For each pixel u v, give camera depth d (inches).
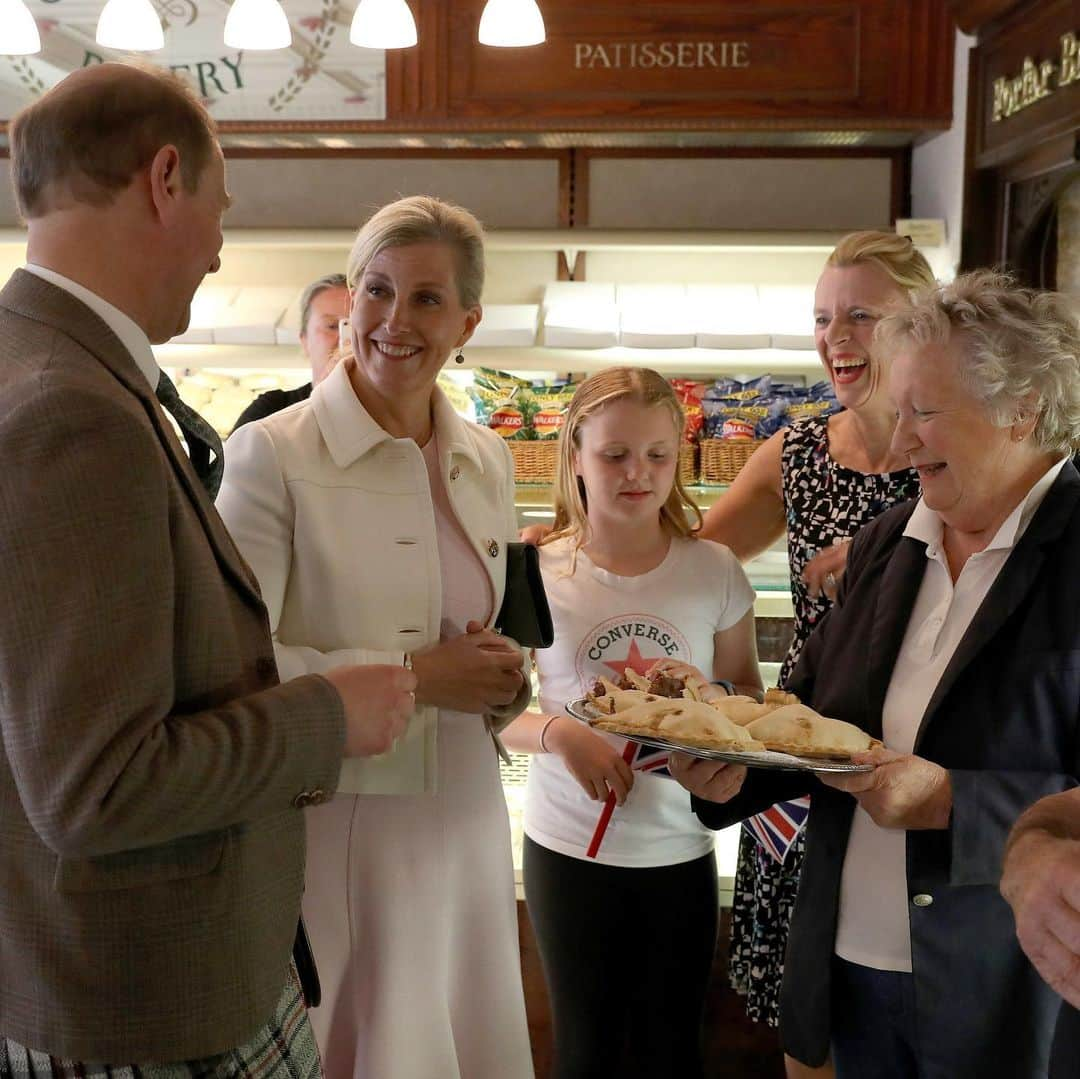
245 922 48.7
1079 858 37.4
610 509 81.6
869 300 81.0
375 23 102.9
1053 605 56.3
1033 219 109.7
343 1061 69.6
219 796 44.6
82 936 45.3
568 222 138.9
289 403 108.2
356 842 68.1
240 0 103.9
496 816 73.7
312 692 48.8
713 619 84.1
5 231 129.0
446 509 71.7
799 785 66.0
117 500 42.0
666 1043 82.2
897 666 61.6
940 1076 58.3
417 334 67.2
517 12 100.2
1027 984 58.3
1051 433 57.5
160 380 51.9
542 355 126.1
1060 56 98.6
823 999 62.2
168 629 43.7
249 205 139.6
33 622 41.1
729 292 130.3
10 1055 46.8
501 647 67.1
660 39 127.2
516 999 74.9
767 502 92.3
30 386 42.2
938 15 124.6
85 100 46.2
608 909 80.3
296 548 66.7
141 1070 46.3
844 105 127.3
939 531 61.7
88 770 41.2
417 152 138.4
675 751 59.9
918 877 57.9
